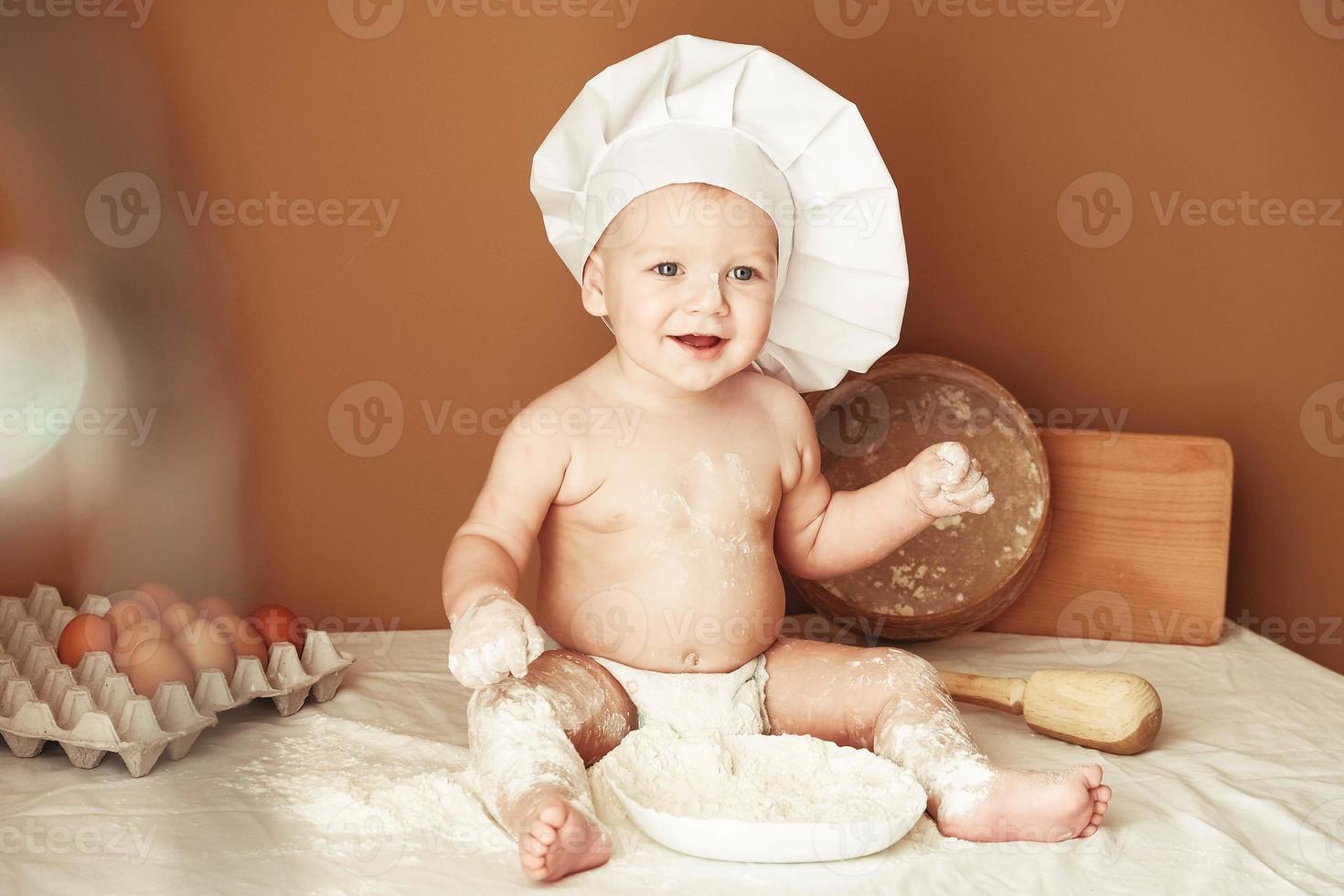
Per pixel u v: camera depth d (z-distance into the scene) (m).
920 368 1.83
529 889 1.00
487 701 1.21
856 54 1.83
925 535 1.81
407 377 1.76
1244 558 1.97
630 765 1.19
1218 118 1.90
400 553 1.80
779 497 1.48
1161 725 1.49
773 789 1.18
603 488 1.38
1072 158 1.90
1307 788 1.29
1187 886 1.04
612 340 1.82
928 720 1.25
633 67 1.36
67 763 1.23
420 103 1.71
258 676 1.39
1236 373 1.95
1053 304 1.93
